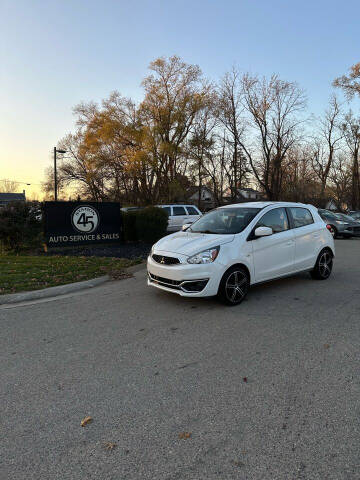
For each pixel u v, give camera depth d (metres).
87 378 3.04
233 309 4.93
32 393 2.80
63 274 7.25
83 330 4.21
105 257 9.54
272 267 5.62
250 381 2.95
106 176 33.75
